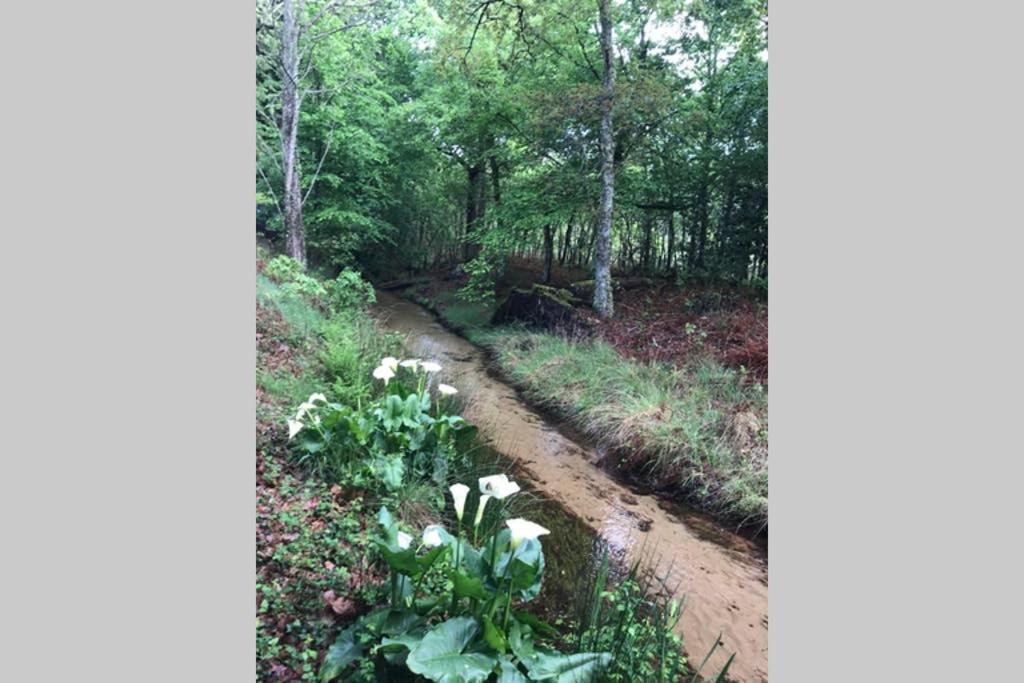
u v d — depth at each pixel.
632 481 5.99
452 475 5.01
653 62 12.34
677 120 10.91
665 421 6.39
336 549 3.53
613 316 10.85
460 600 2.96
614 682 2.90
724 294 11.38
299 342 7.20
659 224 15.31
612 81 10.30
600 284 10.84
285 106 11.59
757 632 3.85
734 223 12.28
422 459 4.80
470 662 2.41
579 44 11.91
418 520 4.18
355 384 5.87
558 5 10.74
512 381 9.10
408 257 20.14
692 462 5.83
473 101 14.49
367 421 4.61
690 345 8.86
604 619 3.62
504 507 4.71
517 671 2.46
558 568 4.28
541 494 5.39
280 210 13.57
